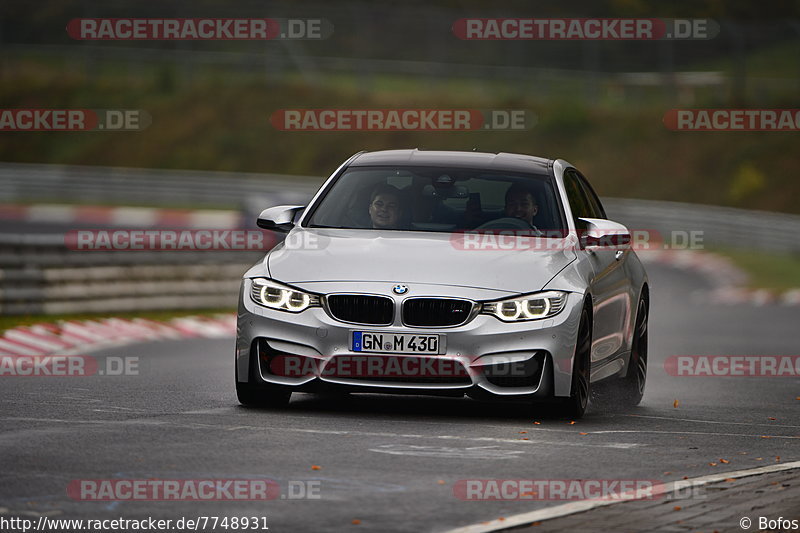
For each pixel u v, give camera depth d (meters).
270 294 28.89
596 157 170.38
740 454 25.16
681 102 178.88
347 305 28.31
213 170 176.00
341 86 188.62
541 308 28.33
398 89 190.00
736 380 43.06
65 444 23.66
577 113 177.25
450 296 28.09
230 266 68.50
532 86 185.00
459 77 186.88
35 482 19.98
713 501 19.81
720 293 95.31
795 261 126.75
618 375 34.03
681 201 161.62
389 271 28.66
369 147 177.38
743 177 159.62
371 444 24.42
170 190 159.38
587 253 31.31
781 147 166.12
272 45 198.00
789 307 82.44
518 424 28.11
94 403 30.17
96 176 160.12
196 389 33.72
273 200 124.38
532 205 31.66
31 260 56.50
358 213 31.59
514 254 29.62
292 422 27.14
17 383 34.53
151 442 24.03
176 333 55.72
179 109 188.12
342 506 18.78
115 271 60.84
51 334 50.16
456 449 24.20
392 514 18.31
